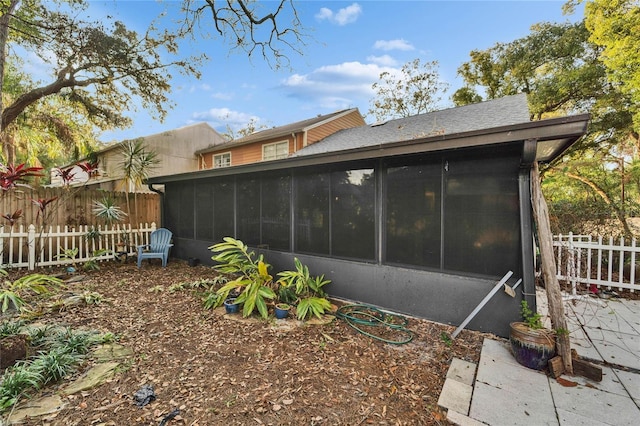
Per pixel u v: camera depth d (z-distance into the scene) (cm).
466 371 240
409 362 255
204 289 466
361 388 215
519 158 298
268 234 522
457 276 332
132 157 745
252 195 547
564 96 895
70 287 460
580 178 887
